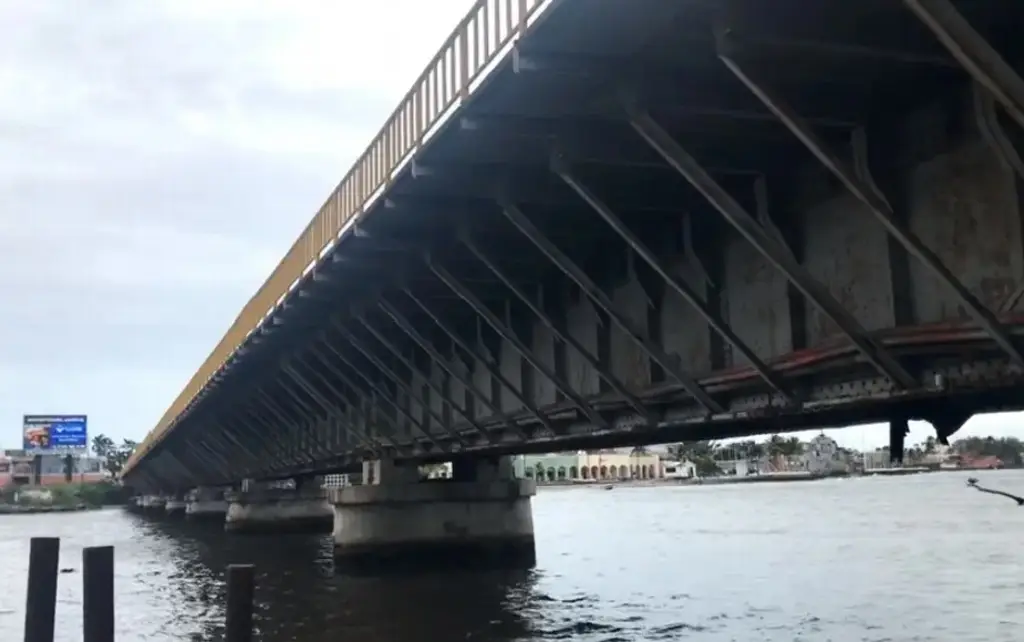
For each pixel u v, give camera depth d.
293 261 27.33
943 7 8.18
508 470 39.22
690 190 16.31
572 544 58.25
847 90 12.41
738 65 10.83
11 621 32.16
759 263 15.69
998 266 11.48
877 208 11.12
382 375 34.16
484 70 14.18
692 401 17.84
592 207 16.52
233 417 55.97
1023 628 26.92
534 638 24.75
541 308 21.53
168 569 45.84
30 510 166.62
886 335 12.53
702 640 24.78
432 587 33.72
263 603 31.02
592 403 20.06
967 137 11.90
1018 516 81.25
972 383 12.16
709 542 58.47
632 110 12.61
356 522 37.25
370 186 20.25
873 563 44.53
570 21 11.57
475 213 18.70
